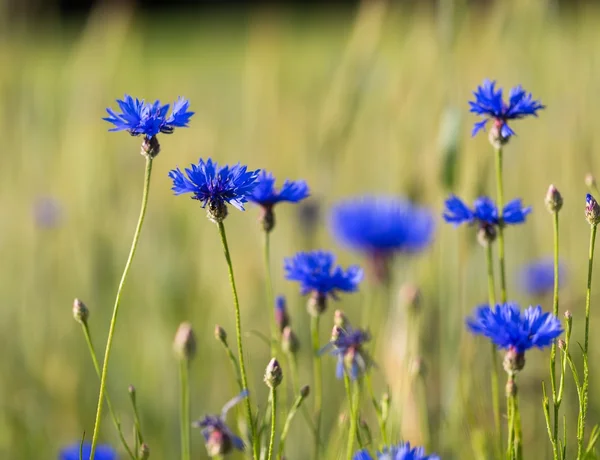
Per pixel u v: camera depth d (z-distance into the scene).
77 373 2.06
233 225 2.69
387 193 2.37
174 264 2.29
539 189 2.19
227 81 5.48
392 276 1.84
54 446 1.86
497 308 1.50
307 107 2.70
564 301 1.87
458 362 1.72
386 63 2.32
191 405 1.91
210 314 2.21
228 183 1.47
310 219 2.00
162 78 5.33
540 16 2.17
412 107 2.23
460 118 1.77
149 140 1.48
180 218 2.64
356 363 1.55
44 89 3.13
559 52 2.39
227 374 1.98
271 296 1.60
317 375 1.59
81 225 2.52
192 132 2.97
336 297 1.57
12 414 1.88
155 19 13.40
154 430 1.92
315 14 11.12
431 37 2.28
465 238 1.80
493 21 2.08
